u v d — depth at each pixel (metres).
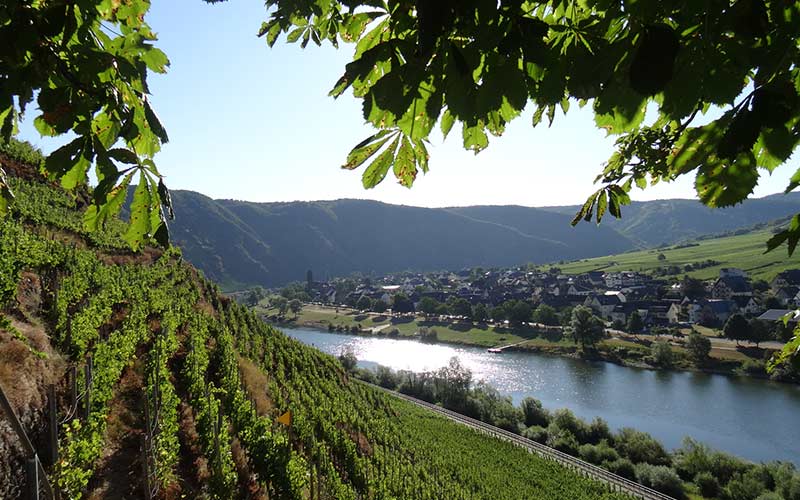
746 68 1.18
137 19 1.80
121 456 9.55
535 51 1.11
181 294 25.81
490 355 69.94
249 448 12.57
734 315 58.81
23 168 24.80
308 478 14.71
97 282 17.23
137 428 10.74
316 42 2.76
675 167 1.78
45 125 1.76
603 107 1.24
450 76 1.18
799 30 1.16
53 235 19.78
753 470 27.44
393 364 65.00
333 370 35.47
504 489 25.84
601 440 34.72
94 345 12.53
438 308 101.75
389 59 1.23
